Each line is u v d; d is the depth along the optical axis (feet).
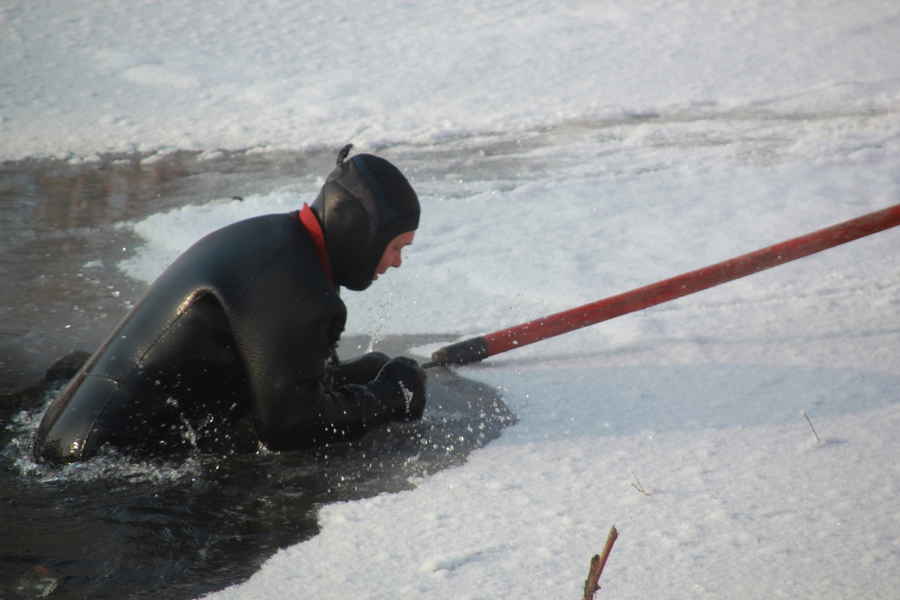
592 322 55.21
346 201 43.57
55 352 60.95
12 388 55.67
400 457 46.68
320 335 43.78
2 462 46.39
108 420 44.98
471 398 52.90
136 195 97.60
